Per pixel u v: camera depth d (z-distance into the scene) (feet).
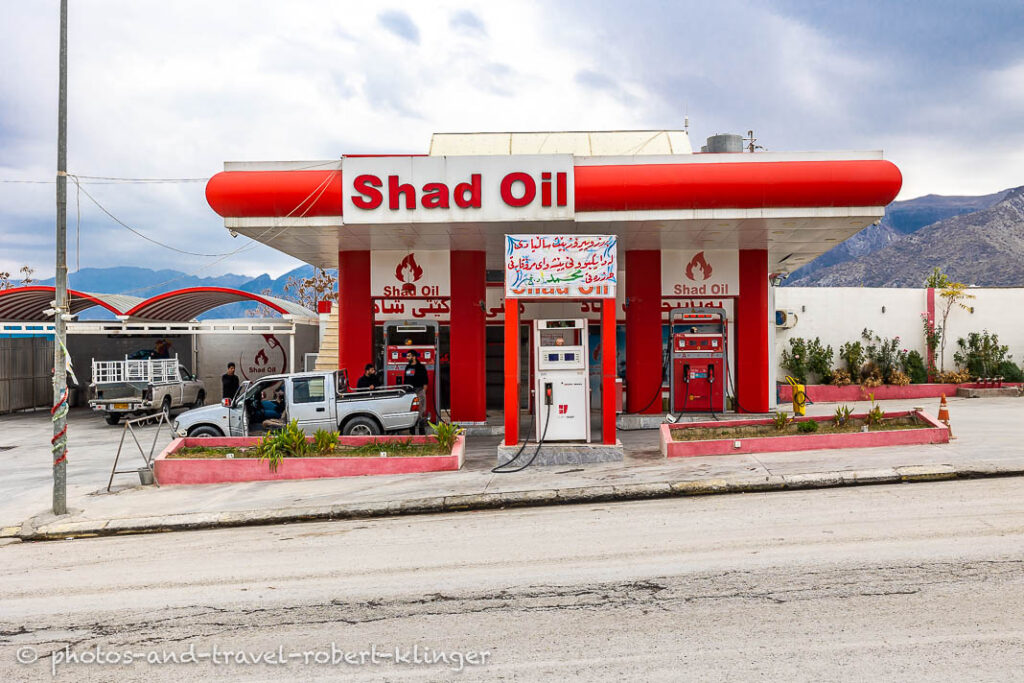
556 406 40.91
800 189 43.42
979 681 14.90
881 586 20.21
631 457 41.55
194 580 23.77
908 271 478.18
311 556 25.95
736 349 57.72
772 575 21.49
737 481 33.24
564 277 40.19
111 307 78.84
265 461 39.14
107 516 32.65
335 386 45.78
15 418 77.61
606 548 25.03
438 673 16.33
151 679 16.75
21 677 17.03
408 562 24.62
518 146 60.44
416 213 44.80
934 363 79.05
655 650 16.98
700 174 43.88
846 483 32.81
